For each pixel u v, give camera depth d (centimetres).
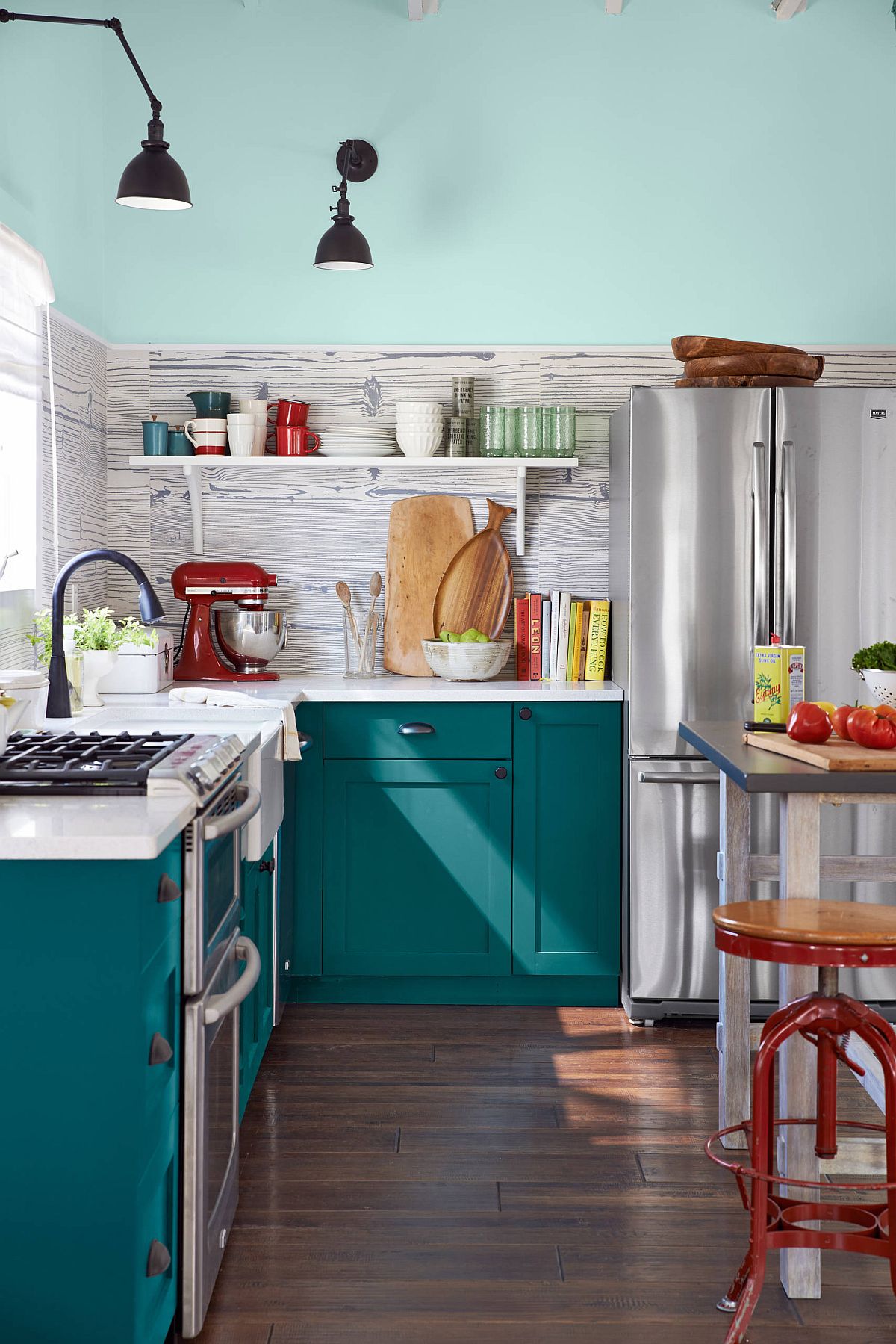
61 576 288
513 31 411
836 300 416
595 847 372
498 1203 254
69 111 372
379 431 397
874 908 220
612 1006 380
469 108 412
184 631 394
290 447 398
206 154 412
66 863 173
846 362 413
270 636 393
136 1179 175
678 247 415
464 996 380
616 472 390
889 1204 202
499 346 417
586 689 373
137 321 416
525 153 414
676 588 355
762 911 216
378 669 423
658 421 353
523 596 410
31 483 320
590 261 416
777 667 267
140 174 319
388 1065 329
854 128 412
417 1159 273
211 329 416
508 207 415
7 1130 175
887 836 359
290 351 416
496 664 391
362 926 374
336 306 417
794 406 352
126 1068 175
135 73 407
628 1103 305
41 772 203
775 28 410
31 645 325
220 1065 221
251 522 420
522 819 371
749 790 219
